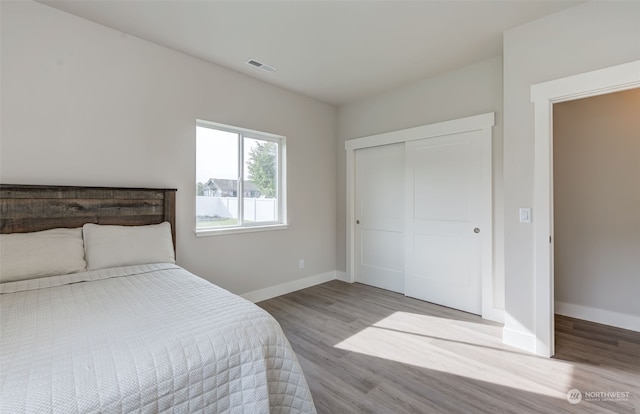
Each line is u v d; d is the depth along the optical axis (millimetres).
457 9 2148
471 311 3078
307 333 2602
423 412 1631
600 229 2832
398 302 3396
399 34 2482
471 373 1993
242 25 2357
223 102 3096
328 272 4297
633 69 1889
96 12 2195
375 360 2162
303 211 3945
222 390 1091
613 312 2754
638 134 2670
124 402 889
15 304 1410
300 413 1297
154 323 1213
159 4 2102
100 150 2357
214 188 3156
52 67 2145
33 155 2074
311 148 4031
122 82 2461
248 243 3357
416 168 3512
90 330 1144
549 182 2193
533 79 2273
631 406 1660
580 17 2076
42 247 1905
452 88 3188
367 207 4098
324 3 2086
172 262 2438
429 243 3408
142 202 2539
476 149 3035
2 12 1969
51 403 798
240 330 1216
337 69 3143
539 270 2221
